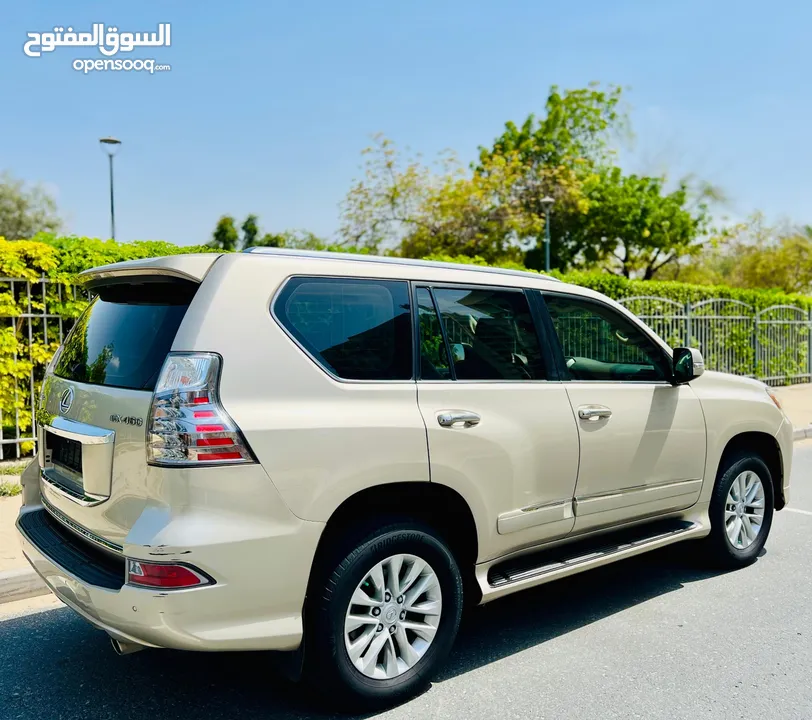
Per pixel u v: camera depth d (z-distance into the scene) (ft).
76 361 11.28
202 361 9.14
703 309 50.19
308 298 10.32
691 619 13.97
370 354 10.73
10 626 13.87
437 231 107.24
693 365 14.60
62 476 10.91
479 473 11.42
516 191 113.19
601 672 11.78
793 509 22.54
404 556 10.64
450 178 106.93
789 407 44.19
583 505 13.05
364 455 10.10
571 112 126.52
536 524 12.32
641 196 125.39
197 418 8.94
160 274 10.09
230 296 9.60
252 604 9.19
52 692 11.30
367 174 105.40
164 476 8.84
